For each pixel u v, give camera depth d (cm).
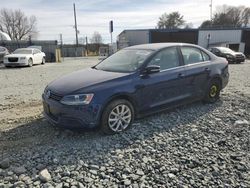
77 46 4541
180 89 536
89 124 415
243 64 2064
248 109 590
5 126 484
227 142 418
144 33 3766
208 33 3734
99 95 416
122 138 428
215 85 626
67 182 308
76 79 455
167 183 309
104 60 564
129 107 455
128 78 454
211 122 505
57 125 427
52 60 2744
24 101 686
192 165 347
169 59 525
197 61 586
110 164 348
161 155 374
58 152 379
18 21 7544
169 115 541
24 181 310
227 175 327
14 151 383
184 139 427
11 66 1797
